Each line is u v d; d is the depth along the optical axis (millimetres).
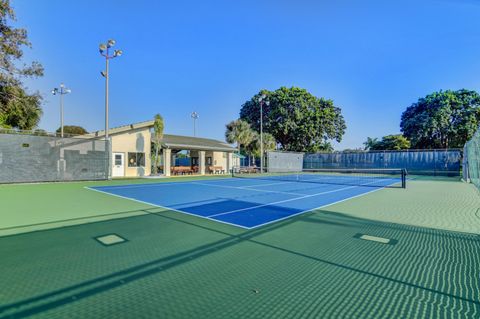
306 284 3193
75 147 18172
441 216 7133
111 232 5383
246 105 49000
